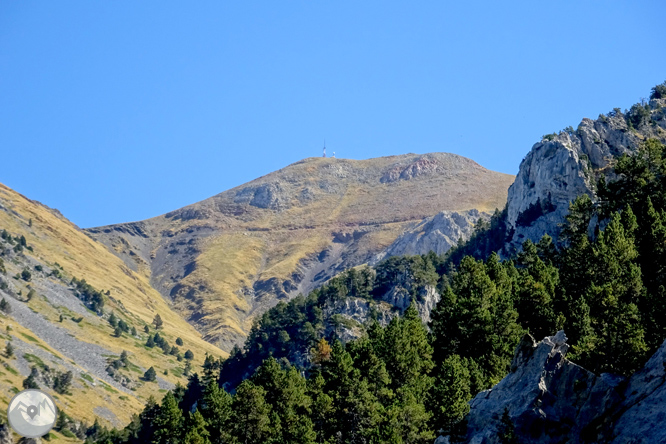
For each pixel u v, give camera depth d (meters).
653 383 66.69
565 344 75.75
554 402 71.75
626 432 63.78
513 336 121.88
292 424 122.50
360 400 115.06
